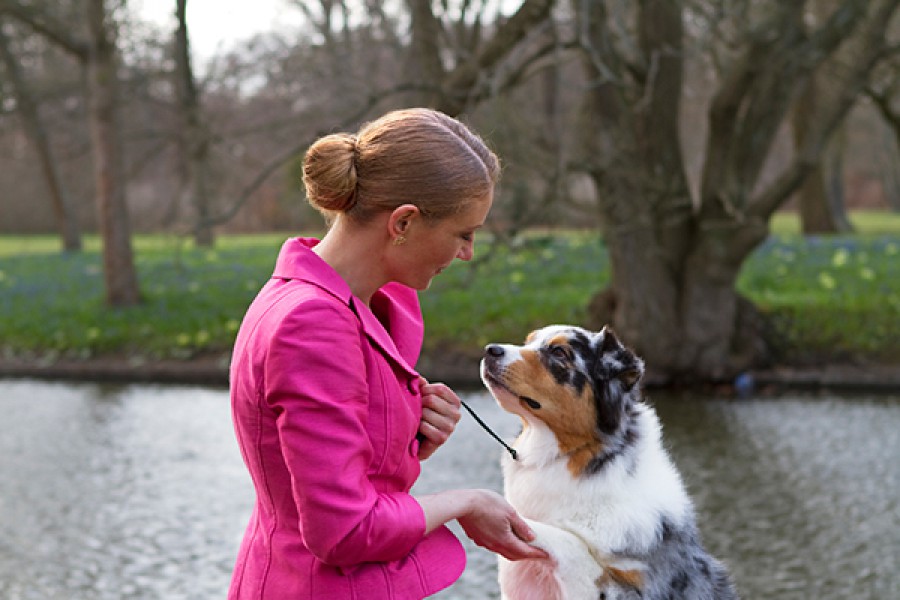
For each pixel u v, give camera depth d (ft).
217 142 38.65
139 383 40.98
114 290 51.72
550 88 42.29
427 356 39.32
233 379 6.69
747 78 33.09
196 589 18.97
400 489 6.99
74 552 21.17
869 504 23.22
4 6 51.57
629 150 34.42
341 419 6.21
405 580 6.68
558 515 10.41
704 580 10.52
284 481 6.51
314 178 6.75
